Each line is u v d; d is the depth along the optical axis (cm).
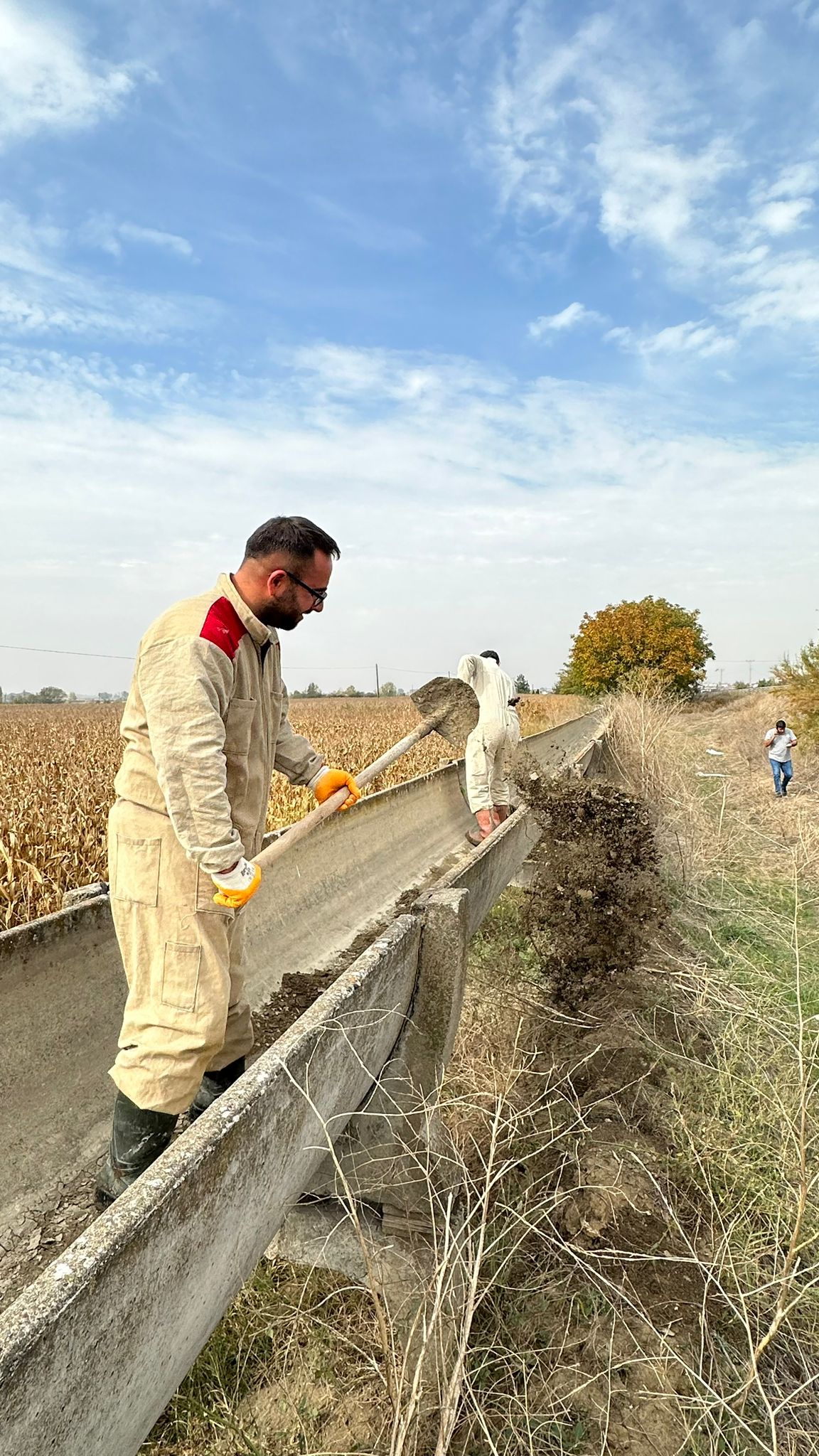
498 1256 256
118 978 321
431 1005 254
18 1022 275
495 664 731
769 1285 234
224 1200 155
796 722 1647
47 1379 106
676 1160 310
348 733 1764
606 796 416
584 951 381
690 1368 230
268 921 437
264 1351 234
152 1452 207
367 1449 205
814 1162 300
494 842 403
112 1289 120
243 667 238
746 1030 410
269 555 234
